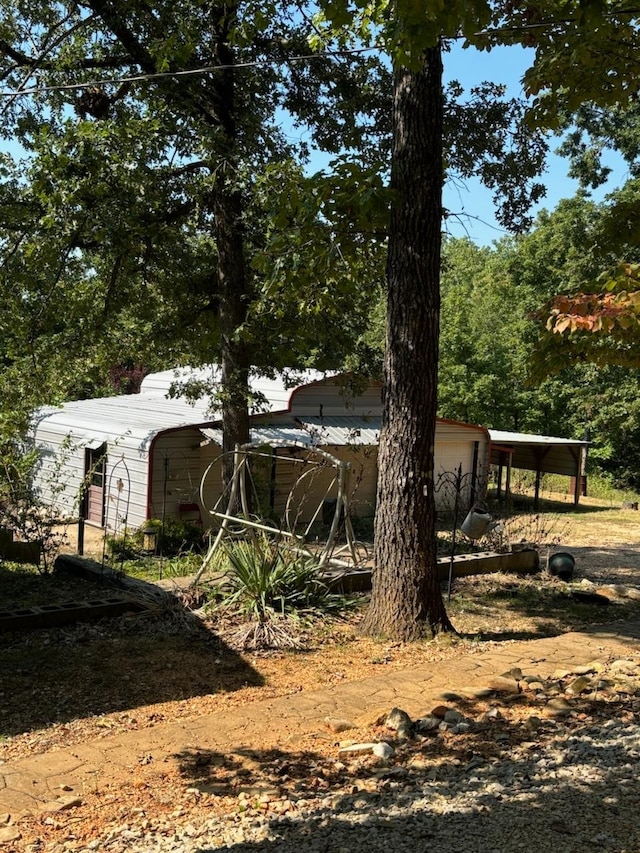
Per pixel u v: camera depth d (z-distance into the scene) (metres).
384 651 7.10
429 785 4.15
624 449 31.98
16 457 11.02
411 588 7.51
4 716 5.33
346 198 7.35
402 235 7.34
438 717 5.37
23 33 12.41
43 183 10.12
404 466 7.50
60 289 12.60
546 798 3.89
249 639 7.27
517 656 6.97
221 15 11.30
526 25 7.29
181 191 12.17
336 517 8.43
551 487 30.16
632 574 13.02
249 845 3.43
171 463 16.00
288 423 18.75
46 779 4.26
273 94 13.06
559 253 32.44
